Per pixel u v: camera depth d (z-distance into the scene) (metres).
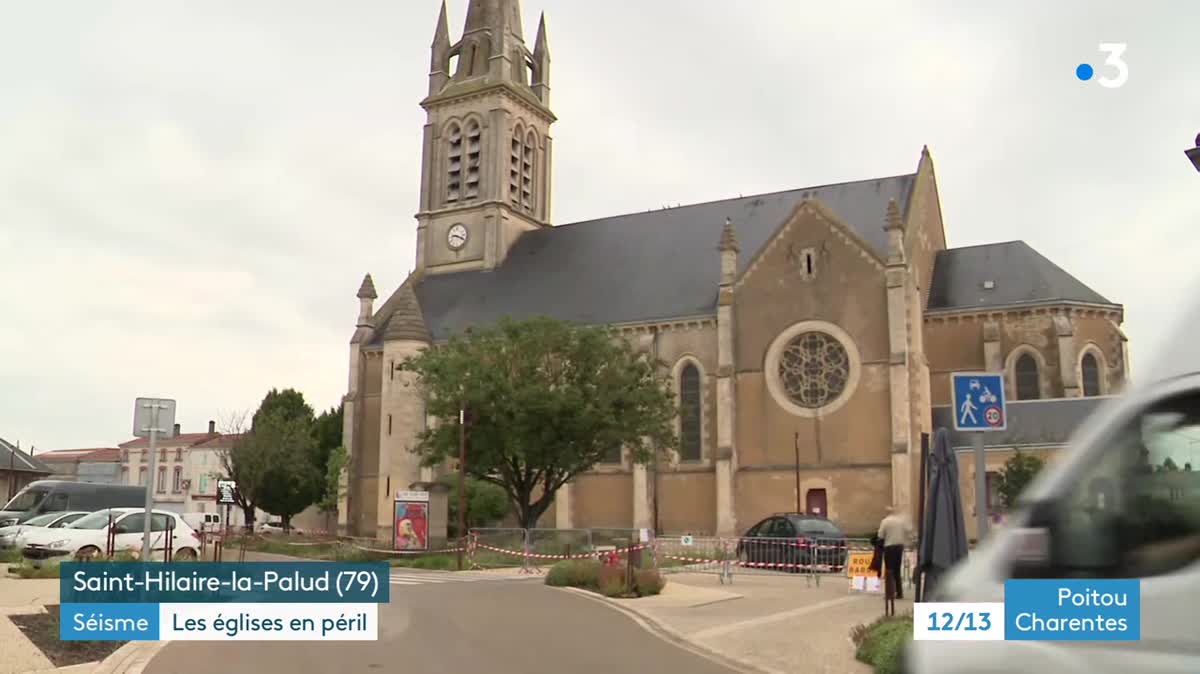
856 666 13.87
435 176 68.38
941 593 5.85
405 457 56.19
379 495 56.47
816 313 48.53
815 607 21.30
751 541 33.06
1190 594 4.57
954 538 14.77
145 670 12.95
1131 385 5.05
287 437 73.12
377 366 62.56
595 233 63.31
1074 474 5.00
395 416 56.84
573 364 42.34
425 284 66.25
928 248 52.88
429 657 14.23
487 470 42.88
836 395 47.78
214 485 90.75
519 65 70.00
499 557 35.44
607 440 41.59
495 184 65.94
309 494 72.19
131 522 30.23
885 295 47.16
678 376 53.06
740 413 49.69
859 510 46.09
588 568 25.84
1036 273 50.59
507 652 14.80
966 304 50.69
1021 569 5.12
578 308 57.75
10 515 41.88
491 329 44.69
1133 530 4.82
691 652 15.27
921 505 15.67
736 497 48.81
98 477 93.38
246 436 72.75
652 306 55.09
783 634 16.98
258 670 13.05
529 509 43.06
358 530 60.81
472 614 19.42
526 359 42.03
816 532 33.62
